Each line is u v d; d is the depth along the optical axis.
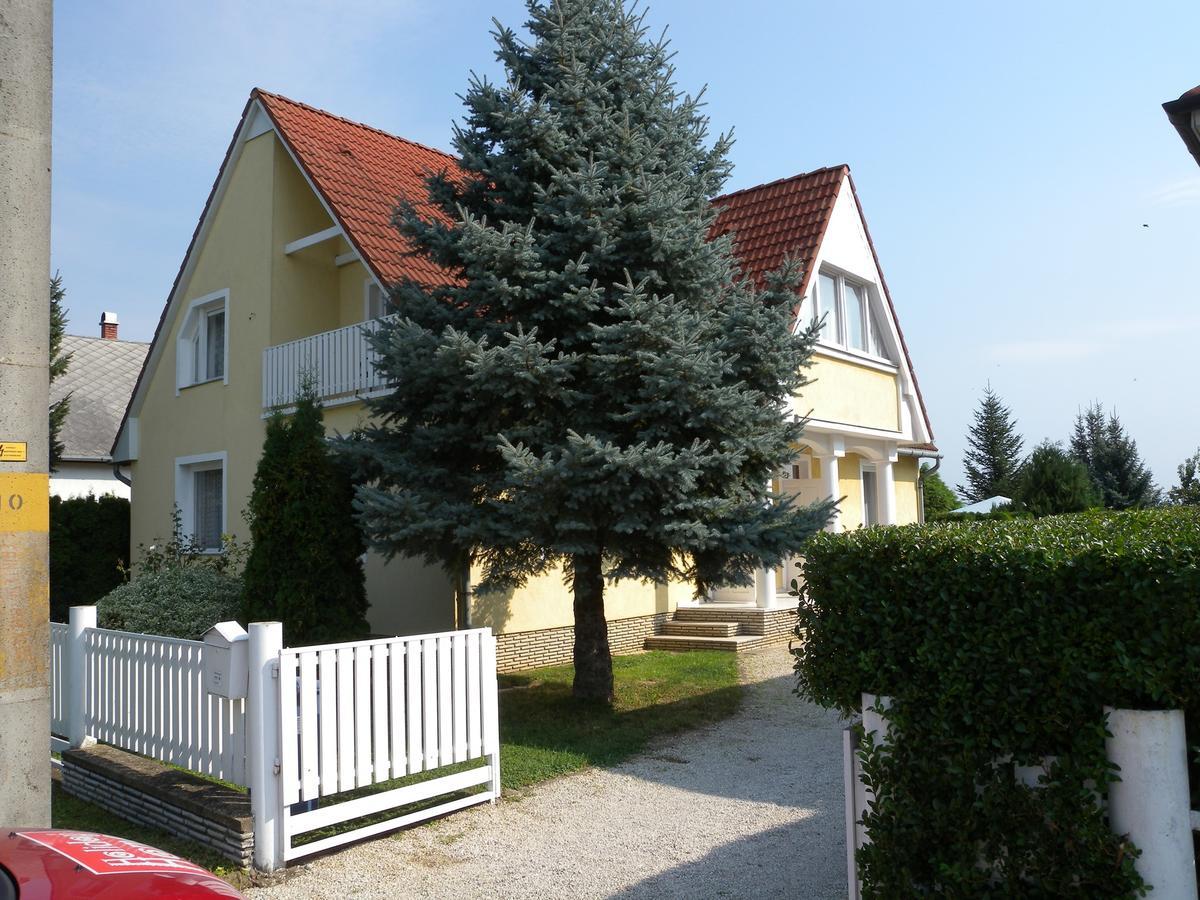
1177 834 3.25
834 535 4.33
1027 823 3.47
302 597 9.53
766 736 8.43
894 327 16.58
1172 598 3.18
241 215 15.26
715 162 9.94
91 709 7.19
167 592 11.41
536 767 7.35
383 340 9.20
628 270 9.00
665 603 14.53
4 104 4.45
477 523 8.32
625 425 8.91
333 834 5.84
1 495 4.36
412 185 14.98
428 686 6.25
